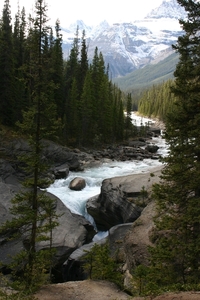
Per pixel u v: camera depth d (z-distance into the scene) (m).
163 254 13.30
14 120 48.47
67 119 64.19
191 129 13.91
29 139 14.35
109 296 14.93
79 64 76.31
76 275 22.95
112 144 74.06
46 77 14.14
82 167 52.25
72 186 40.72
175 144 14.55
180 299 11.26
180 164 14.06
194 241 12.91
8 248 23.56
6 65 47.22
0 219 25.41
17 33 61.34
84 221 31.52
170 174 14.27
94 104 69.81
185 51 14.30
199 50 13.84
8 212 26.84
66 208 31.64
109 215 34.00
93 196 38.09
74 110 64.00
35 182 14.59
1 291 14.10
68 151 51.31
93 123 69.81
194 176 13.60
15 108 49.03
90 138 69.00
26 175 39.78
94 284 16.44
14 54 57.03
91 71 76.31
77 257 23.38
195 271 13.00
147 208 26.69
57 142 58.00
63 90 66.44
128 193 30.86
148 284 13.27
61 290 15.30
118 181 35.09
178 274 13.66
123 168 52.09
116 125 78.56
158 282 13.73
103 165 54.41
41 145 14.55
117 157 61.84
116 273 17.48
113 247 24.83
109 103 73.81
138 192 30.81
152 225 22.56
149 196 29.23
